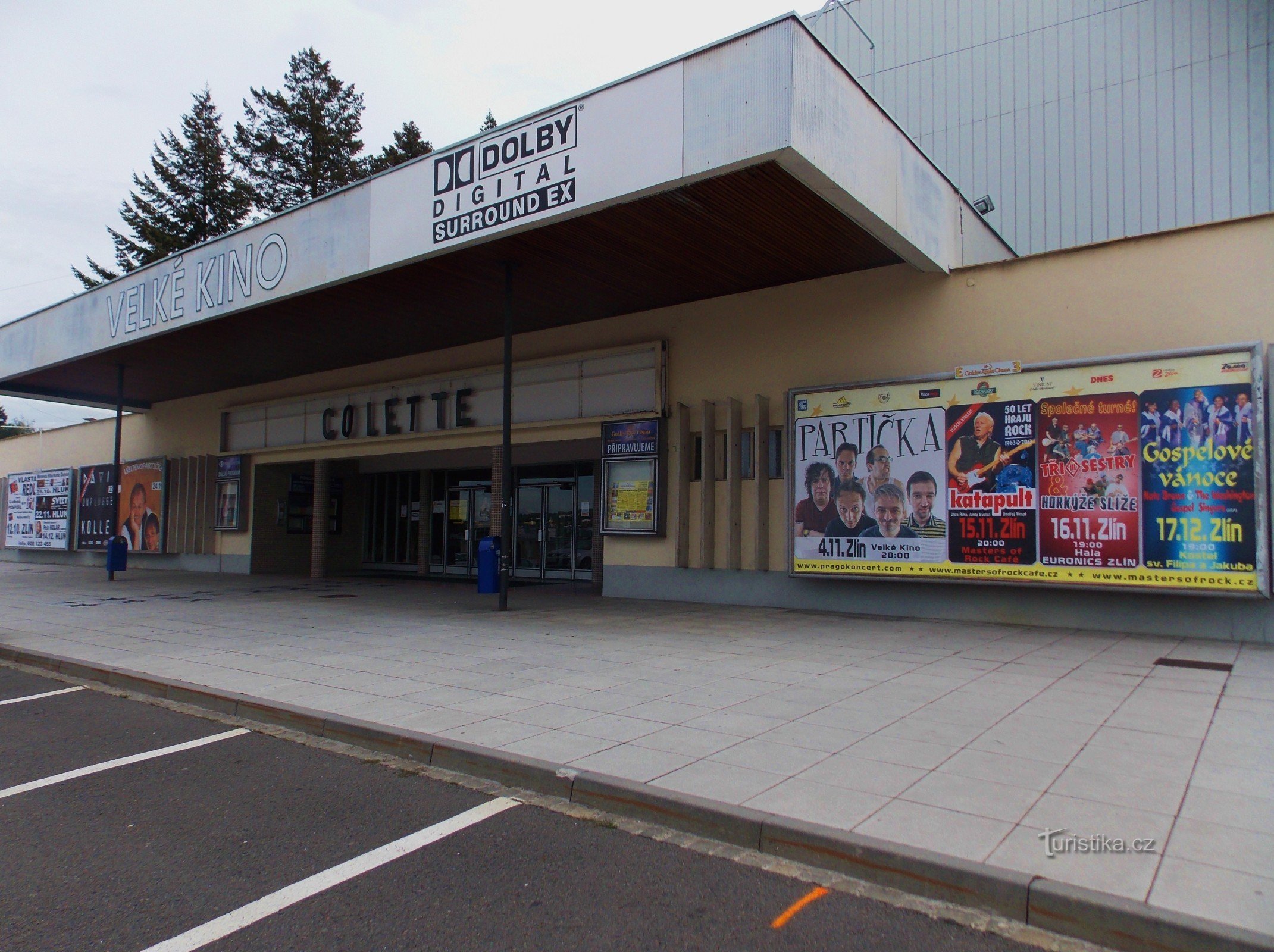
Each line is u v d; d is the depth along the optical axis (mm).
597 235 11586
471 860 4293
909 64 19688
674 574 14703
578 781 5113
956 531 11602
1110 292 11023
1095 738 5840
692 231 11422
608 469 15477
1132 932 3350
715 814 4516
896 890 3908
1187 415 10102
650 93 9781
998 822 4324
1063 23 17875
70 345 19141
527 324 16438
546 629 11414
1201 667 8344
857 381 12555
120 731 6914
